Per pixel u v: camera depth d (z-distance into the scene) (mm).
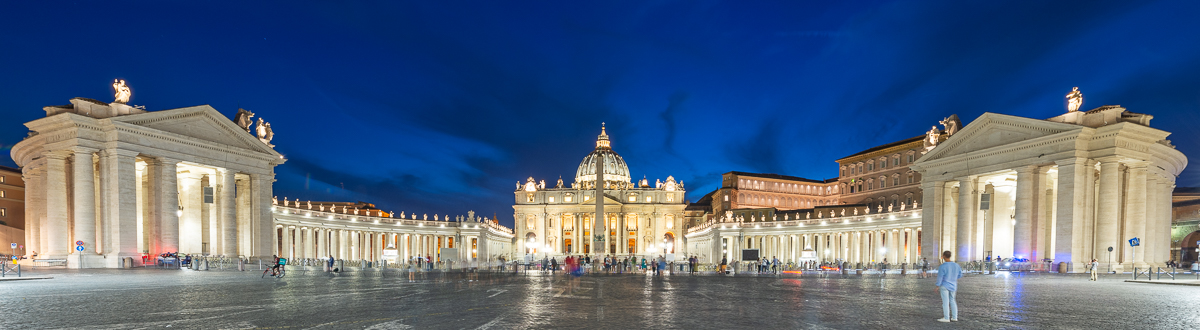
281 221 97125
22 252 93625
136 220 55312
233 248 63719
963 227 63594
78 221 52750
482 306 21047
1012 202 67125
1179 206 88875
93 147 54031
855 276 52438
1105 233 52375
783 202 178000
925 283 38062
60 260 53125
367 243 123625
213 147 62344
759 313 19422
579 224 192500
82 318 17203
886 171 130375
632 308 20781
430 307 20562
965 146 64250
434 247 146250
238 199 68000
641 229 193250
